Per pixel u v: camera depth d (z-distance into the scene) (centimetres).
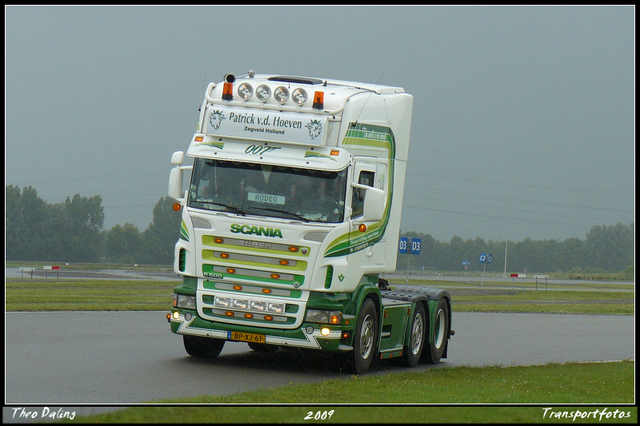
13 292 10269
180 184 4238
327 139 4112
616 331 8219
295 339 4028
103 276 19712
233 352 4981
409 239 11544
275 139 4106
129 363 4138
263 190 4088
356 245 4184
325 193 4072
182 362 4291
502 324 8650
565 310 11544
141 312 7975
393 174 4600
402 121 4694
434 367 5009
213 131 4175
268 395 3100
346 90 4344
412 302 4962
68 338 5188
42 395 3075
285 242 4028
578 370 4625
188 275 4169
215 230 4100
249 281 4072
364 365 4325
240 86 4194
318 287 4012
